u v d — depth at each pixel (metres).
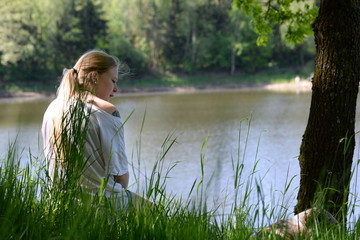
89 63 3.22
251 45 85.75
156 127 28.91
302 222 2.83
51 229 2.34
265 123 28.42
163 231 2.42
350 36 4.36
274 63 85.88
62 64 76.38
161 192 2.72
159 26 88.19
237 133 24.45
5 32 74.94
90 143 2.93
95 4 87.56
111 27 90.69
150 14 88.88
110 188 2.94
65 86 3.13
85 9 79.25
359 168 7.41
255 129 25.81
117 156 2.97
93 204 2.46
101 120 2.97
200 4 88.19
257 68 86.31
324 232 2.70
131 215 2.52
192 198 2.68
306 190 4.46
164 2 87.44
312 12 8.38
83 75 3.20
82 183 2.93
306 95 51.19
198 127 28.42
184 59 87.00
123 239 2.35
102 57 3.25
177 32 87.81
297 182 11.23
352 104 4.42
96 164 2.94
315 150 4.43
